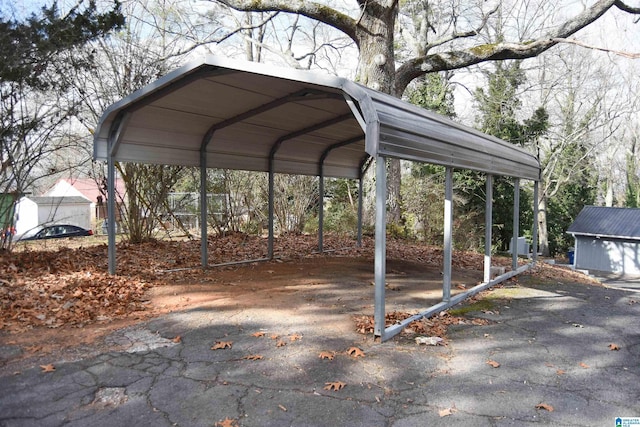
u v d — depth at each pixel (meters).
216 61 4.52
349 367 3.40
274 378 3.17
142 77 9.26
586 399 3.01
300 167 8.91
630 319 5.18
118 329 4.17
